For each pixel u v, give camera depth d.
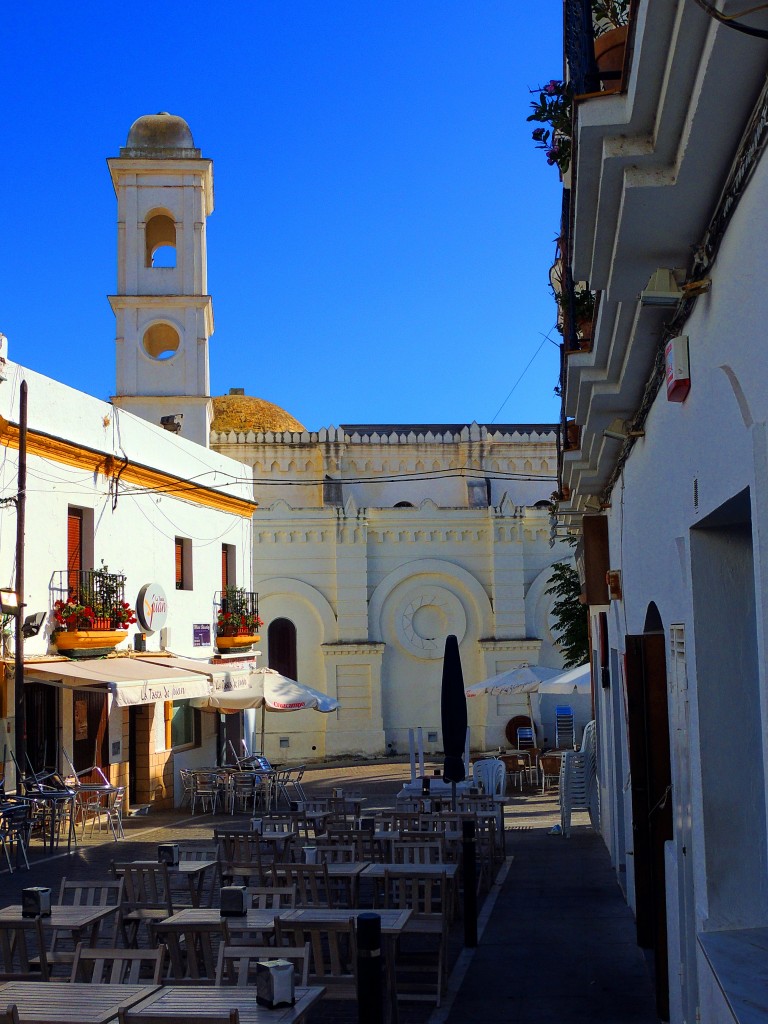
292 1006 5.68
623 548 10.78
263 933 8.00
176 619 26.08
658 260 5.54
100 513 22.20
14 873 15.34
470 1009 8.34
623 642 11.60
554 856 16.25
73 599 20.45
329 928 7.75
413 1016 8.23
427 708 37.81
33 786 17.81
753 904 5.68
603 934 10.69
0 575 18.45
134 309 35.16
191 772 23.89
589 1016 8.05
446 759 15.43
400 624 37.94
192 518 27.39
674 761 7.10
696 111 4.13
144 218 35.66
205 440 34.56
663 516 7.22
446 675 15.69
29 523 19.48
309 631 37.44
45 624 19.83
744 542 5.89
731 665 5.84
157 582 24.97
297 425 49.16
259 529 37.66
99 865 16.08
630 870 11.86
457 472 42.41
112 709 22.27
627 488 10.19
